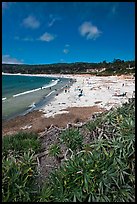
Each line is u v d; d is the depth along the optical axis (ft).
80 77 364.17
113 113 16.48
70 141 16.30
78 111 72.43
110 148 12.55
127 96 108.17
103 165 11.07
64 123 55.47
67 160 12.78
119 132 13.10
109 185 10.73
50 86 202.80
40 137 22.65
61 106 86.02
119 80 249.14
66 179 11.37
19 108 88.12
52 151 16.17
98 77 322.96
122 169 11.21
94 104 87.30
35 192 11.41
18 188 10.55
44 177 14.15
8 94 140.05
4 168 10.88
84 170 11.02
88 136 16.75
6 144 19.30
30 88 184.75
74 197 10.66
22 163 12.26
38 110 80.18
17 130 52.70
